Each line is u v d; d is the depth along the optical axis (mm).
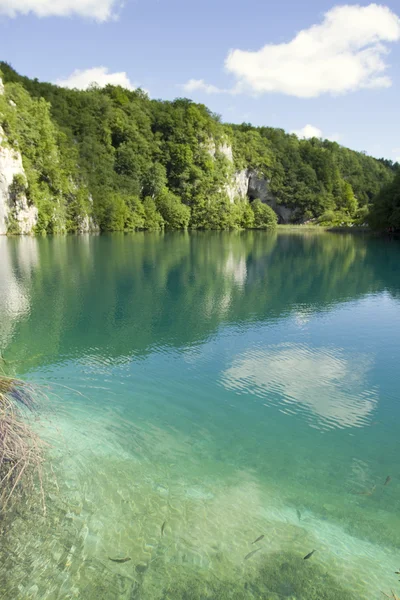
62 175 66688
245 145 126438
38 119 65500
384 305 17031
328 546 4637
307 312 15750
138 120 99125
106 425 7098
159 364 10195
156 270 25734
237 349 11477
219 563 4332
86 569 4168
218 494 5473
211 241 55281
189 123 104875
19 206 55250
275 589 4043
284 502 5395
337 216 119750
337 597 3975
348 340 12391
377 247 46656
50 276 22625
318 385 9250
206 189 103500
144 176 92500
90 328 13039
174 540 4609
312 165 131750
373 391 8984
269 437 7082
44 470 5641
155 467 5996
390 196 67000
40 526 4691
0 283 20297
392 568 4363
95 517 4875
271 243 52844
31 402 6930
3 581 3990
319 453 6645
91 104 89938
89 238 55375
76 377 9211
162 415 7652
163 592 3961
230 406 8156
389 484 5887
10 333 12375
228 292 19391
